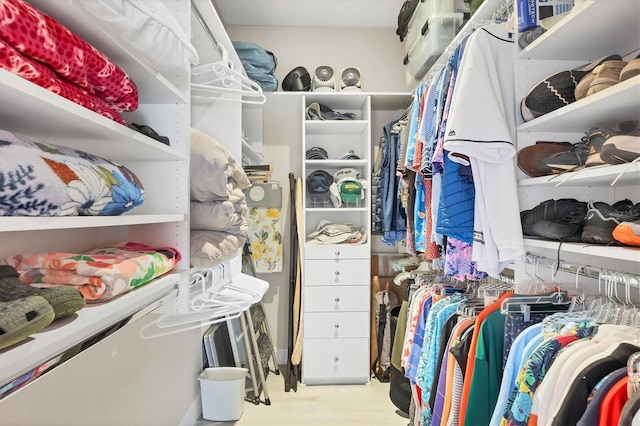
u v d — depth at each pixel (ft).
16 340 1.64
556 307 3.80
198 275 4.58
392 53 10.16
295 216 9.16
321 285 8.73
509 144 3.71
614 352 2.66
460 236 4.26
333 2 8.95
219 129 6.61
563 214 3.70
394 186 8.26
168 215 3.31
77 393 3.72
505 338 3.73
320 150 9.39
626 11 3.22
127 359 4.70
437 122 4.71
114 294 2.45
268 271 9.07
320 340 8.71
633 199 4.10
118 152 3.42
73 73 2.28
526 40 4.05
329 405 7.72
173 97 3.75
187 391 6.84
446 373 4.30
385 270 9.78
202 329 7.70
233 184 4.63
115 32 2.68
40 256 2.50
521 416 2.99
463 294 5.70
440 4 6.97
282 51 10.07
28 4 2.05
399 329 7.61
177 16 3.79
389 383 8.77
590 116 3.55
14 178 1.77
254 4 9.04
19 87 1.73
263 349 8.81
